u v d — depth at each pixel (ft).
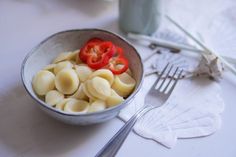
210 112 1.20
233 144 1.10
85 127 1.13
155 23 1.53
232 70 1.34
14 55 1.42
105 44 1.24
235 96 1.27
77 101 1.08
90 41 1.30
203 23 1.65
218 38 1.55
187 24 1.64
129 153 1.06
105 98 1.05
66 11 1.71
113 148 1.03
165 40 1.52
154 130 1.13
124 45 1.27
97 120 1.04
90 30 1.31
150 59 1.42
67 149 1.07
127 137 1.11
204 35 1.56
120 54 1.25
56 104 1.06
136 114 1.13
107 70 1.12
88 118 1.00
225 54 1.46
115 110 1.02
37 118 1.16
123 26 1.56
